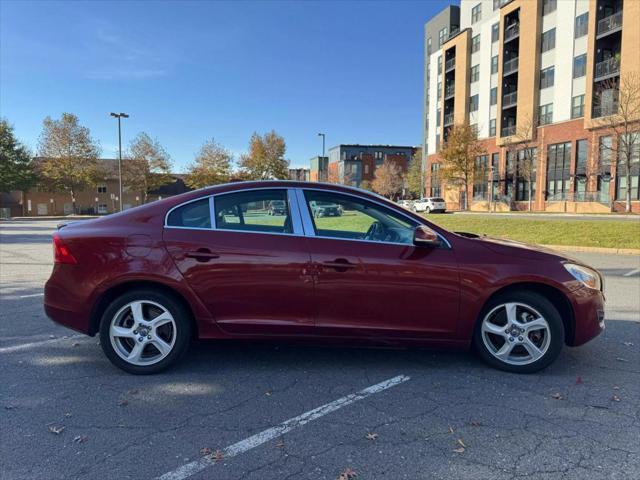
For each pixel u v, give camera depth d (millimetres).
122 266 3816
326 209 4027
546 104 42156
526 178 43531
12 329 5254
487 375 3969
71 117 53375
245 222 3986
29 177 53469
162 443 2865
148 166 55906
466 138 46406
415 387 3725
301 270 3826
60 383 3768
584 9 38031
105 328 3889
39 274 9125
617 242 13773
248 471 2582
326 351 4582
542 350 3928
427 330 3885
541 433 3000
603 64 35812
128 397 3514
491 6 49312
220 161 55594
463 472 2574
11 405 3367
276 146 56750
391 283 3826
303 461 2678
